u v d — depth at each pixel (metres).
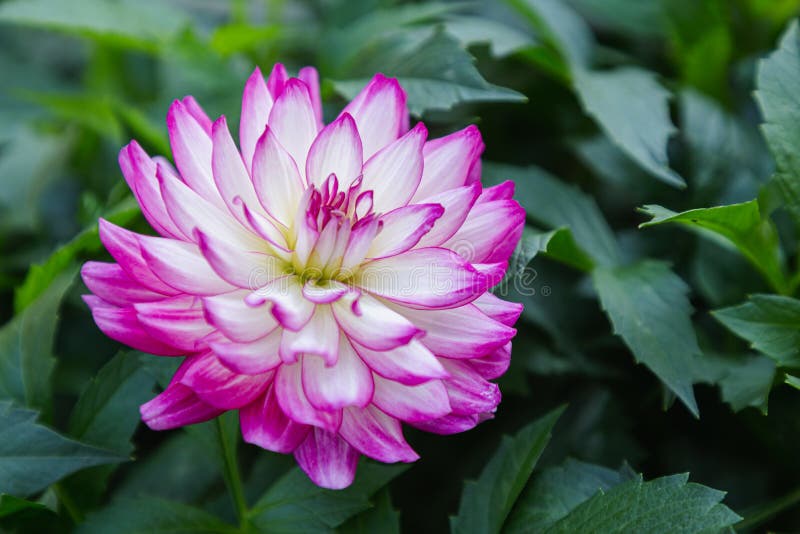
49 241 0.63
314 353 0.46
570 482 0.50
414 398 0.47
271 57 0.64
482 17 0.64
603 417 0.55
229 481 0.50
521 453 0.50
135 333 0.47
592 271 0.53
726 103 0.61
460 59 0.53
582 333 0.57
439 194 0.48
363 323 0.47
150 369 0.50
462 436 0.56
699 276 0.56
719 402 0.56
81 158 0.65
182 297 0.47
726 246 0.55
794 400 0.54
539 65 0.59
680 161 0.59
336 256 0.47
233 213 0.48
